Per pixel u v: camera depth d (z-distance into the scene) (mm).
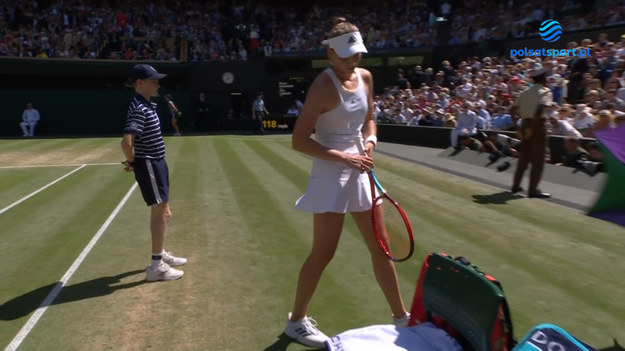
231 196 8469
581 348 2348
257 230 6344
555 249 5461
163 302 4191
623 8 16922
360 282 4570
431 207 7512
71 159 13852
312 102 3117
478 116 13391
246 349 3438
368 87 3385
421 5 27078
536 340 2428
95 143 18484
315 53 25547
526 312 3943
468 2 24281
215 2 30719
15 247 5793
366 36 26922
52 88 24516
